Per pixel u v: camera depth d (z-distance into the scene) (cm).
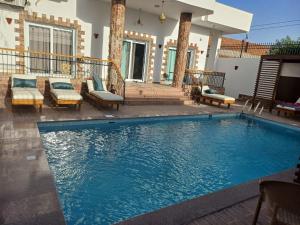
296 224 207
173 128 888
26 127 618
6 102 852
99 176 493
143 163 576
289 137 917
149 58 1390
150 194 450
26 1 972
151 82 1442
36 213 297
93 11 1141
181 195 458
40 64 1086
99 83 1033
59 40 1105
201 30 1570
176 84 1309
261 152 731
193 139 788
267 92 1445
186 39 1259
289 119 1131
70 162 537
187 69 1467
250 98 1570
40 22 1039
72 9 1089
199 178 532
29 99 757
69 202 400
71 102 838
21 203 315
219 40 1739
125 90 1120
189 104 1272
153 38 1373
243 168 605
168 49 1452
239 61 1647
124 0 1009
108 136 728
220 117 1127
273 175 475
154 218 306
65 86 932
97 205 399
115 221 365
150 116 903
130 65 1359
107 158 580
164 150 669
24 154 464
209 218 318
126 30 1265
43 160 447
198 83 1454
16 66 1024
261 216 331
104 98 889
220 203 355
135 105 1085
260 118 1129
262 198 249
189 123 981
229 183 523
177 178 522
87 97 1047
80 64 1166
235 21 1520
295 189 234
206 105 1304
